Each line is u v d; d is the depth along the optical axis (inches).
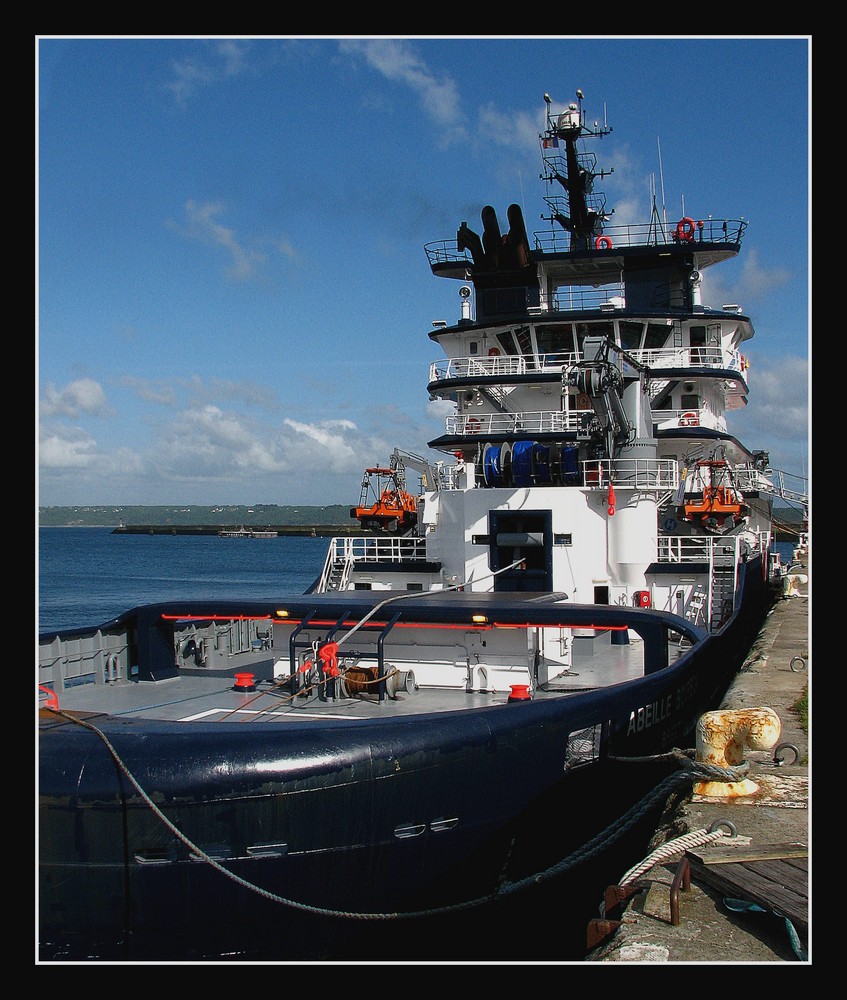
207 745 270.7
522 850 316.5
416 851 289.3
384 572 680.4
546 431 790.5
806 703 413.4
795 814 268.8
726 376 836.6
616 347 616.7
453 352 917.2
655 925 211.0
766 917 212.1
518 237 885.8
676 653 569.9
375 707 396.8
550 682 464.1
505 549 623.2
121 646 472.7
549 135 991.6
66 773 267.3
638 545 601.3
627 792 358.3
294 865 271.9
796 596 957.8
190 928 269.0
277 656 453.1
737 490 705.6
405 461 766.5
